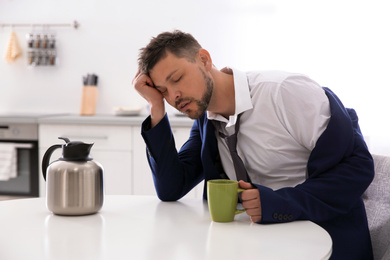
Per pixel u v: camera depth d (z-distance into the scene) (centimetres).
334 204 140
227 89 161
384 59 358
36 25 428
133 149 354
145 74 158
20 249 105
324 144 145
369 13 361
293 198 135
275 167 160
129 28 415
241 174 156
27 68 436
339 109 150
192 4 403
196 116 154
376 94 360
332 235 146
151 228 123
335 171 143
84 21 421
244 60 396
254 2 390
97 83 421
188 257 100
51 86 432
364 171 143
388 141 356
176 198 161
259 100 157
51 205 136
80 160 139
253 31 392
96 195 138
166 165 159
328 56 372
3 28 435
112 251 104
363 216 150
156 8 410
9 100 441
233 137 158
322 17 373
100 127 358
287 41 384
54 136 366
